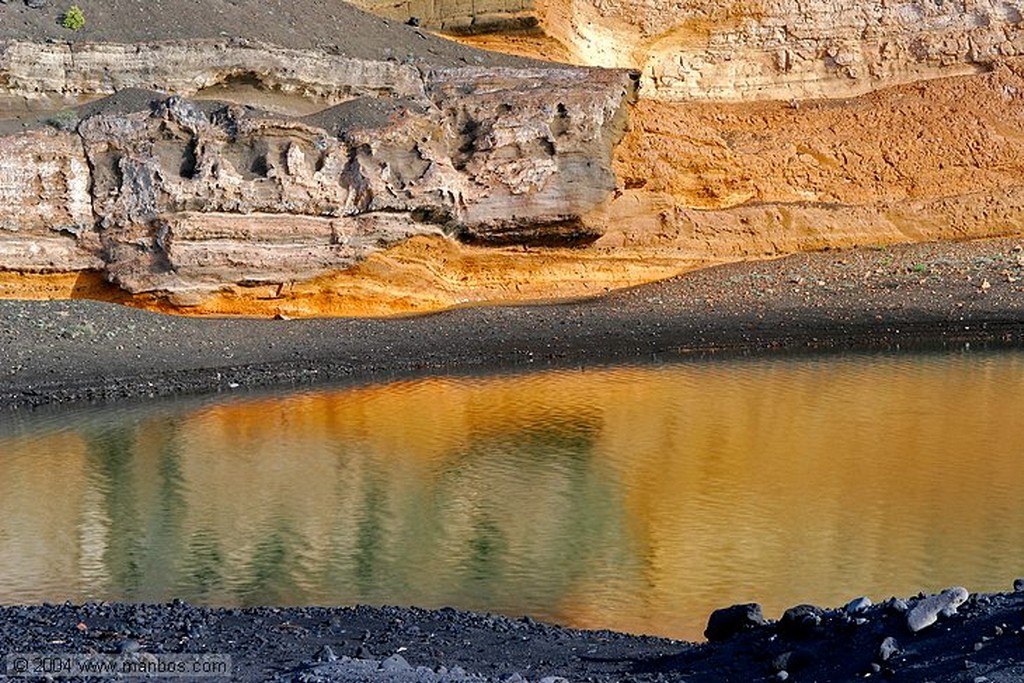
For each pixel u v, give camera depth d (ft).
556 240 145.79
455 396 106.32
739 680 38.40
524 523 69.62
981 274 142.51
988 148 172.14
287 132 131.13
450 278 141.28
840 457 82.33
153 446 89.97
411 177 136.15
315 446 89.51
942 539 64.64
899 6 178.19
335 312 134.10
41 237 124.36
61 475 81.71
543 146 143.23
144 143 126.93
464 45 167.84
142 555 64.28
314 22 156.66
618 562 62.18
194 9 147.13
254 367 115.44
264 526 69.51
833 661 37.73
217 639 45.34
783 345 123.95
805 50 176.86
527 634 47.80
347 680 36.81
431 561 62.85
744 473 79.36
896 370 112.16
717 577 59.67
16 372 110.73
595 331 128.67
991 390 102.89
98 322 120.98
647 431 91.81
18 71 129.80
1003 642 35.29
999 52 177.78
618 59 175.22
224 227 127.65
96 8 141.49
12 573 61.31
